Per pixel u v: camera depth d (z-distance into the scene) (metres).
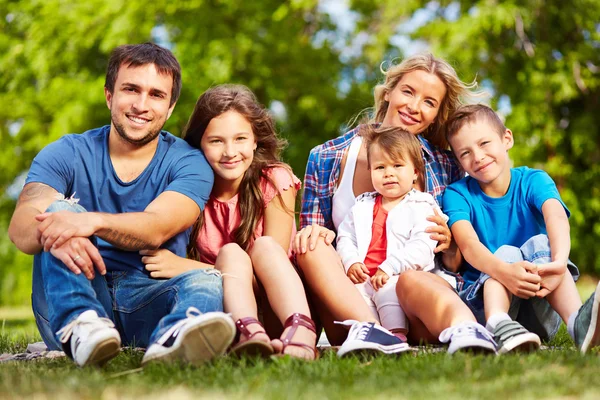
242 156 3.06
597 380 1.92
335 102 12.91
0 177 13.85
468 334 2.40
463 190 3.24
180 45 11.88
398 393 1.81
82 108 11.96
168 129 11.57
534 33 12.46
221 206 3.17
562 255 2.86
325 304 2.75
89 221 2.45
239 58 11.95
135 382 1.96
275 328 2.84
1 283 14.91
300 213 3.54
